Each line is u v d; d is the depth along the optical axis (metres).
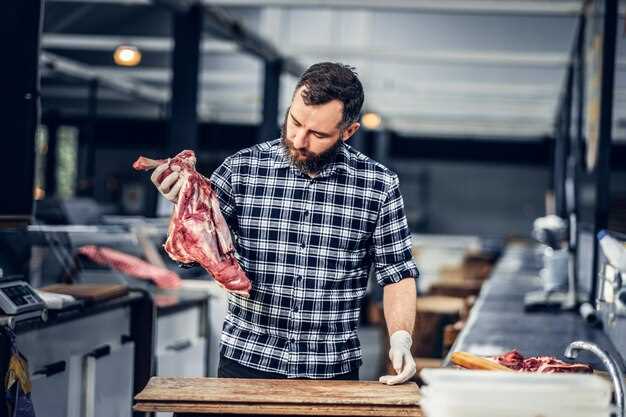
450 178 20.34
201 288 6.12
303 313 2.88
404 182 20.42
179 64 7.19
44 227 5.26
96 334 4.41
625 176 14.88
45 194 17.05
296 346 2.88
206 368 6.01
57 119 17.05
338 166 2.90
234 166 2.95
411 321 2.87
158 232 6.45
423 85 11.88
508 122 16.05
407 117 15.88
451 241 18.77
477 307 5.84
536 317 5.24
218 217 2.79
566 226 6.49
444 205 20.39
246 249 2.92
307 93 2.65
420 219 20.25
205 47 9.69
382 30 9.23
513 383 2.10
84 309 4.19
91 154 13.42
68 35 9.51
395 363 2.70
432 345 6.36
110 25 9.32
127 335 4.85
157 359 5.06
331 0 7.24
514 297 6.56
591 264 5.20
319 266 2.89
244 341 2.91
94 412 4.22
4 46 3.94
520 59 9.16
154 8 8.95
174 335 5.53
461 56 9.20
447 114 15.27
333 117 2.68
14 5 3.98
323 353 2.89
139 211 18.58
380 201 2.93
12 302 3.46
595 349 2.63
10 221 3.99
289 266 2.89
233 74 11.96
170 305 5.29
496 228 20.25
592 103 5.75
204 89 14.18
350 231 2.91
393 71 11.34
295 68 10.41
